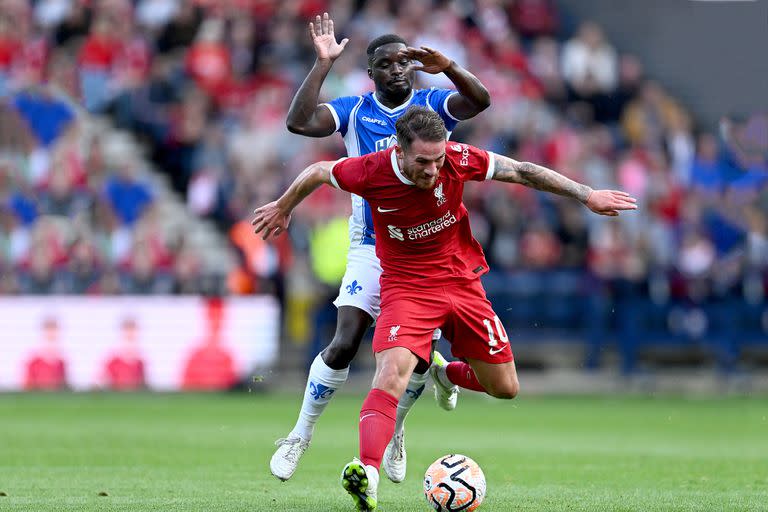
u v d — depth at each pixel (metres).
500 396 25.19
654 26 92.88
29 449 36.47
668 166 78.62
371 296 25.88
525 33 87.25
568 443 40.94
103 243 66.94
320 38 26.20
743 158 80.62
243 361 64.44
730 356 68.31
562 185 23.39
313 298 65.44
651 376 68.81
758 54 92.06
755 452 37.81
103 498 24.84
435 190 22.83
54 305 62.88
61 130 72.94
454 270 23.72
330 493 26.14
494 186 70.19
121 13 78.25
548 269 69.06
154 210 66.31
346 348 25.55
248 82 77.06
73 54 77.88
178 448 37.22
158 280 64.31
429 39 78.56
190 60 76.94
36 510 22.86
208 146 72.69
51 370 62.62
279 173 72.06
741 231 73.25
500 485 28.27
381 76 26.30
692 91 91.00
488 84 77.25
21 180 69.25
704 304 68.38
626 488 27.59
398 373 22.55
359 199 26.17
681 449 38.84
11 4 77.44
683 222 72.94
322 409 25.94
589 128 80.19
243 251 66.00
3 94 73.12
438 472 22.39
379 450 21.78
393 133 26.42
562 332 68.50
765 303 68.69
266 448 37.41
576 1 92.69
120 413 51.97
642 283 68.69
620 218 70.94
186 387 63.50
